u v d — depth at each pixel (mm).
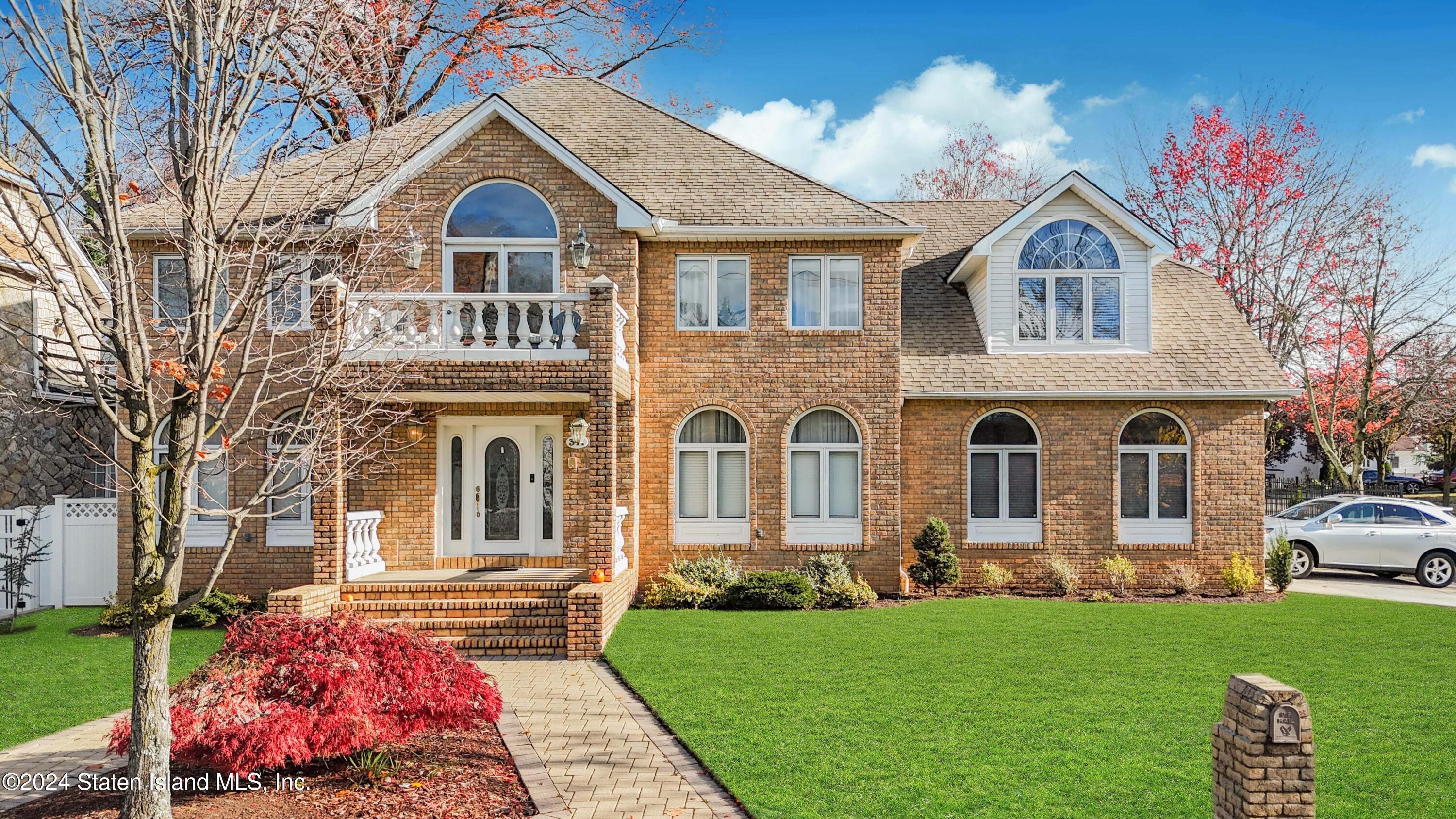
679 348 17547
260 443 16562
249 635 7891
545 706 10156
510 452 16859
